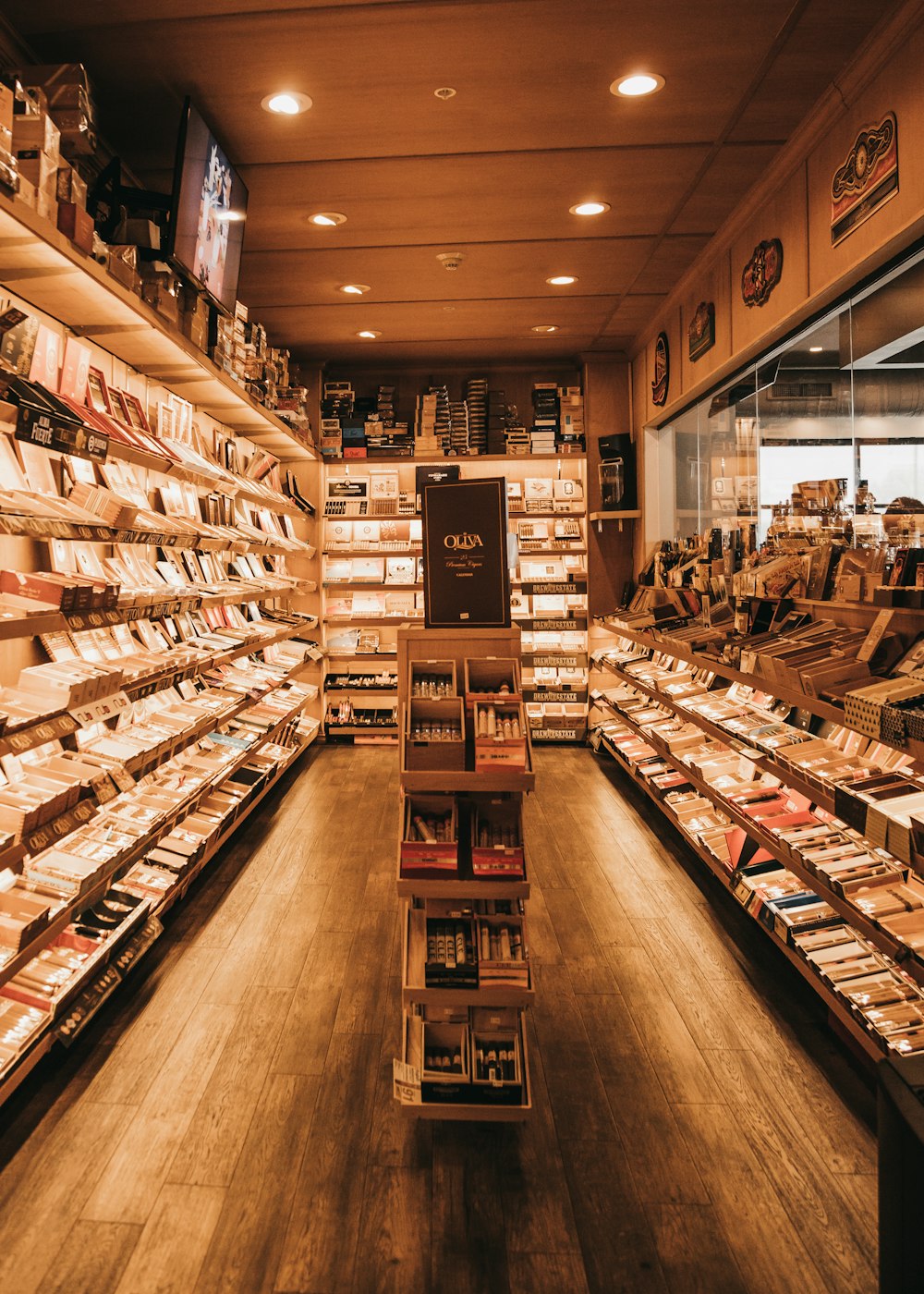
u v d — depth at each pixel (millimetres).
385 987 3070
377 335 6531
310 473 7402
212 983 3084
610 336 6637
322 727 7516
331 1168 2127
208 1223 1938
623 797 5684
